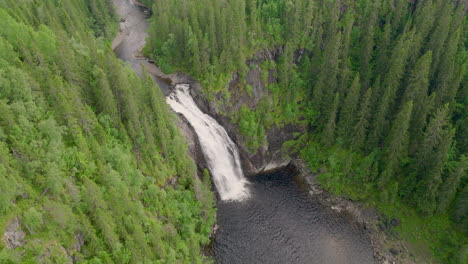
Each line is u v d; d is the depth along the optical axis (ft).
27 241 134.31
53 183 146.61
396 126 261.24
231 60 292.81
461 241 244.63
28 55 180.86
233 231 247.50
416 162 260.62
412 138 271.90
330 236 254.68
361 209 272.92
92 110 202.28
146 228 184.96
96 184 169.17
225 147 293.64
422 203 257.14
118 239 162.40
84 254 151.84
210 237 238.89
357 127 280.72
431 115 274.36
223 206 267.80
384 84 280.72
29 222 135.13
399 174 275.80
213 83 292.61
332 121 290.35
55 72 189.06
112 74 205.16
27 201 141.59
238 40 294.87
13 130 150.20
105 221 153.99
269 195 282.97
